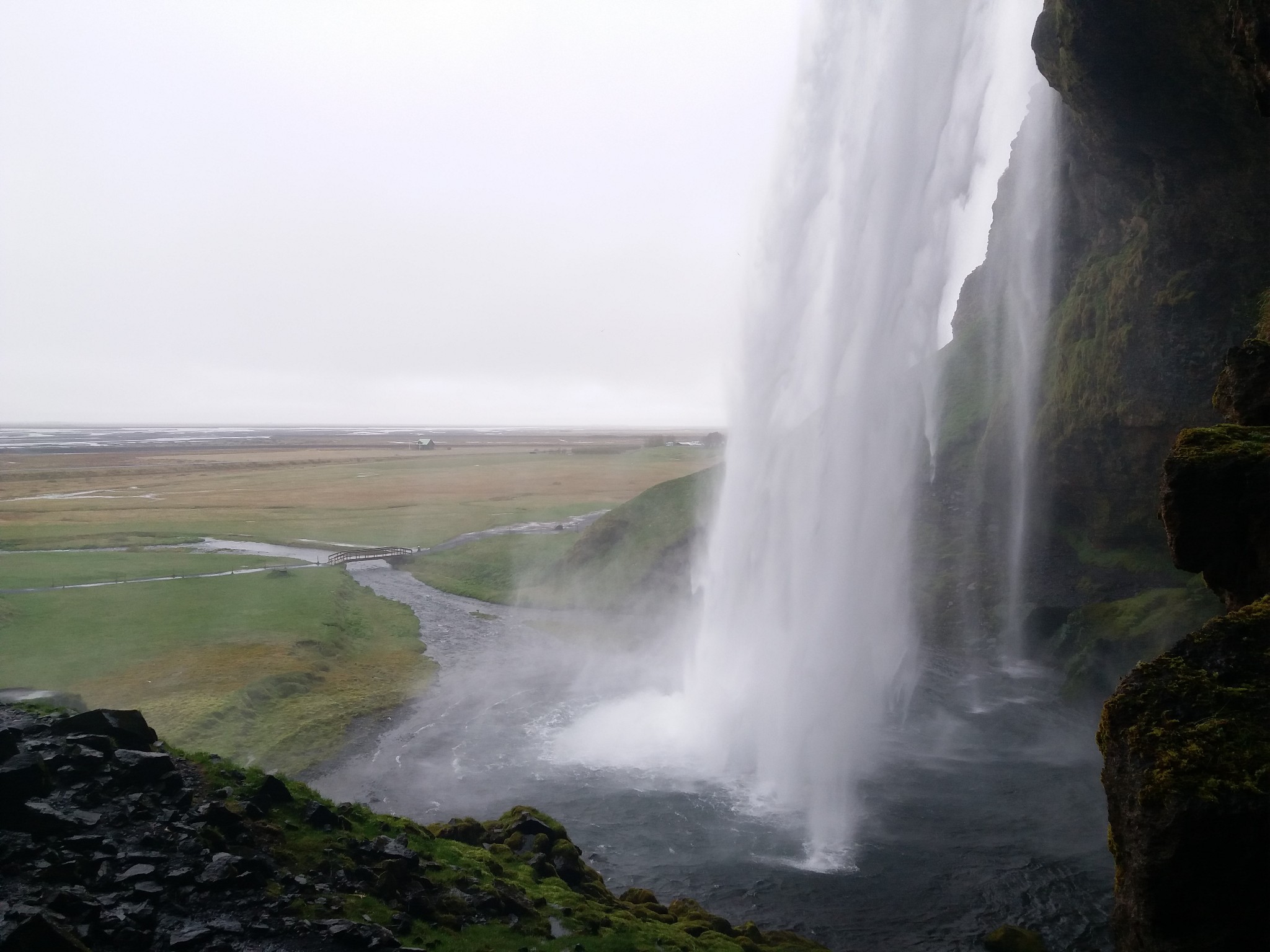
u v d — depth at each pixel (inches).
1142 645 1550.2
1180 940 470.9
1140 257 1812.3
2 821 634.2
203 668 1689.2
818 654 1478.8
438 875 722.8
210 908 586.9
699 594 2258.9
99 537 3410.4
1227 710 503.8
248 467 7126.0
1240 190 1509.6
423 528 3757.4
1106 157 1787.6
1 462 7623.0
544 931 677.9
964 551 2267.5
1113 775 539.2
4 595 2258.9
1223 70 1286.9
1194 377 1712.6
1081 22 1407.5
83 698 1510.8
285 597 2315.5
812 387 1637.6
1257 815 448.8
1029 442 2209.6
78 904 552.4
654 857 1036.5
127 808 674.2
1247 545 625.3
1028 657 1840.6
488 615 2386.8
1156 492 1867.6
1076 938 861.2
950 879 983.0
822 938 865.5
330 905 621.0
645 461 6889.8
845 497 1540.4
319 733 1445.6
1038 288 2427.4
